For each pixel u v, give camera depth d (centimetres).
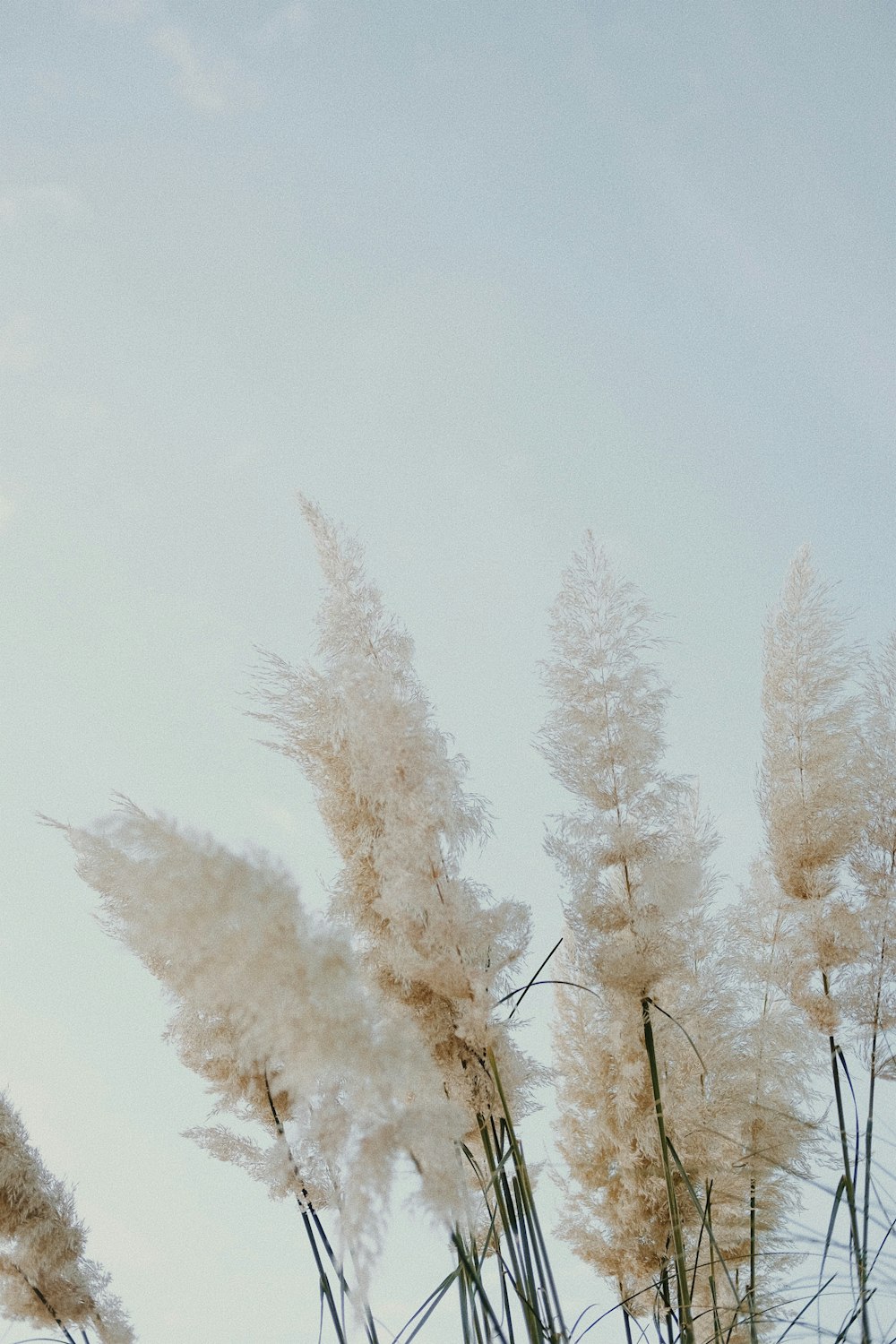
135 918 237
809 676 319
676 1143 294
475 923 260
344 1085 214
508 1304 237
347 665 274
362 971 262
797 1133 289
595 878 295
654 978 282
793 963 309
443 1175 207
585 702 302
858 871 306
